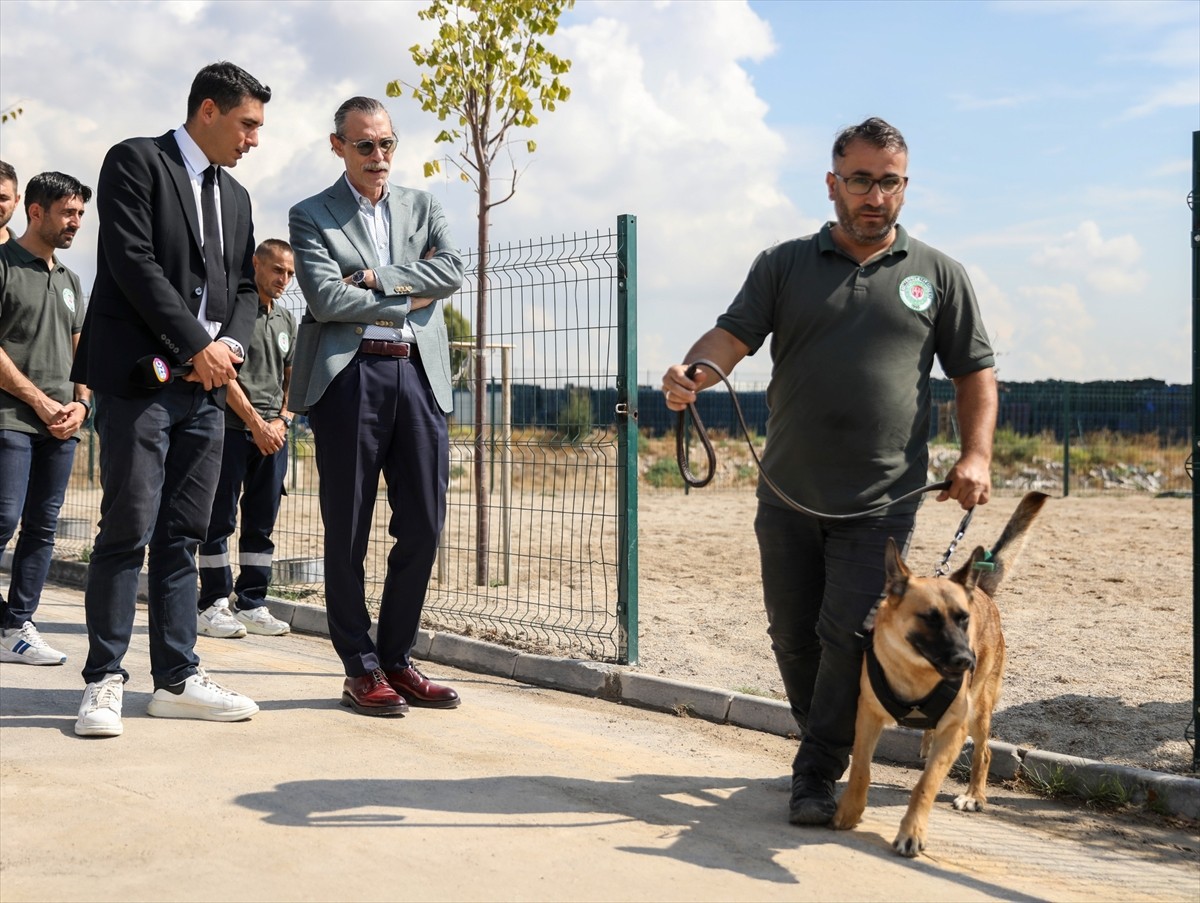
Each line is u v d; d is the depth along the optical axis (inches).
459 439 344.8
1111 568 411.8
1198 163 183.6
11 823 148.2
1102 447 915.4
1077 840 163.5
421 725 206.8
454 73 360.5
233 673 244.1
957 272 167.0
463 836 149.3
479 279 308.7
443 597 329.7
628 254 252.1
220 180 208.2
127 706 211.2
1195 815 172.7
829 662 162.1
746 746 206.8
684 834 154.8
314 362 215.6
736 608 326.3
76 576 375.6
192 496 204.2
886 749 202.1
